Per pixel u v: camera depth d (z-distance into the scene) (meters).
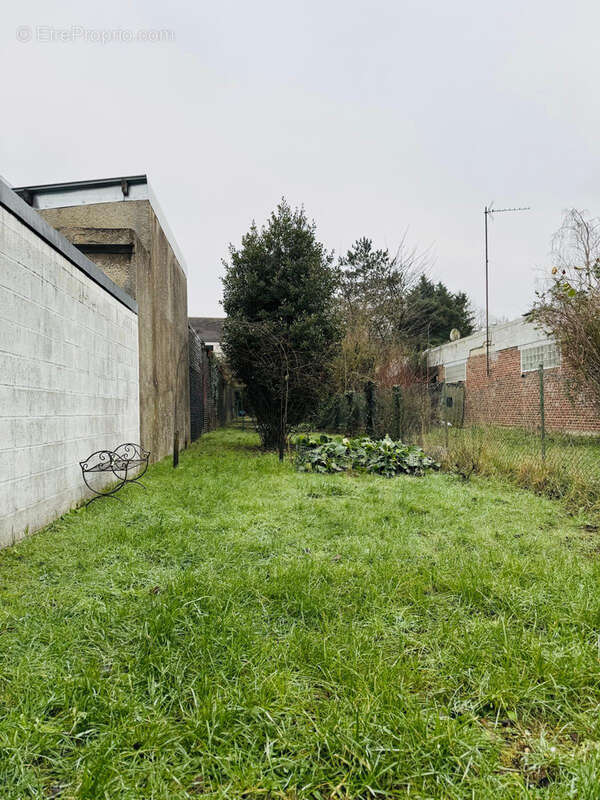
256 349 10.43
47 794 1.31
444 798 1.29
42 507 4.11
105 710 1.60
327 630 2.15
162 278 9.67
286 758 1.40
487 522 4.25
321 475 7.02
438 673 1.86
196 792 1.33
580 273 7.21
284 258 10.39
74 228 7.50
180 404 11.36
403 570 2.93
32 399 3.96
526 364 13.73
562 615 2.28
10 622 2.22
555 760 1.41
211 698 1.64
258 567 3.01
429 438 9.12
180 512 4.42
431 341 26.92
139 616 2.27
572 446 6.83
